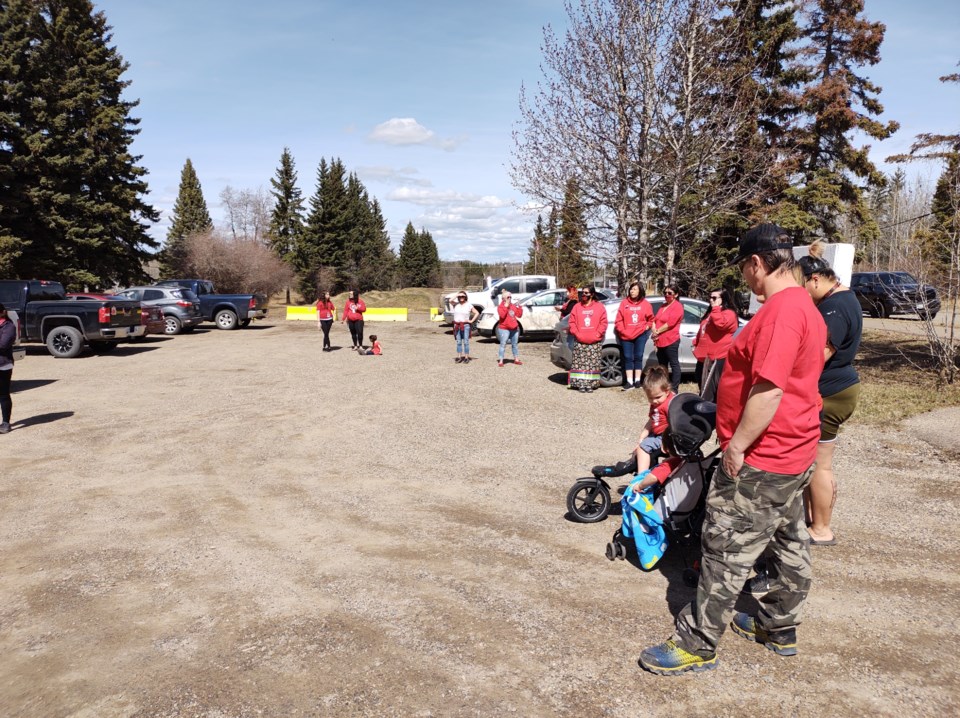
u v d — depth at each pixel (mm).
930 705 2818
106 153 35938
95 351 18047
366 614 3738
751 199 18547
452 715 2807
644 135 17062
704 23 16703
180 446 7898
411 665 3197
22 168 31031
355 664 3221
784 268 2889
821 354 2867
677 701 2877
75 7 37094
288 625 3633
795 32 22156
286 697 2965
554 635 3453
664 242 18859
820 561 4340
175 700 2969
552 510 5480
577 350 11164
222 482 6473
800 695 2904
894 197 42938
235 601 3945
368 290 80438
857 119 21906
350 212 75812
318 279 72812
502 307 14375
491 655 3271
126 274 37656
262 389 11844
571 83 17234
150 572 4402
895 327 20266
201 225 86250
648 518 4105
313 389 11789
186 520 5410
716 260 22172
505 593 3955
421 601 3879
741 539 2924
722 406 3094
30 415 9734
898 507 5383
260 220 78250
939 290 10922
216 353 17641
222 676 3146
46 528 5270
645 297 12023
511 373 13328
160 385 12344
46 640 3547
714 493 2996
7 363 8609
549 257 42000
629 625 3541
